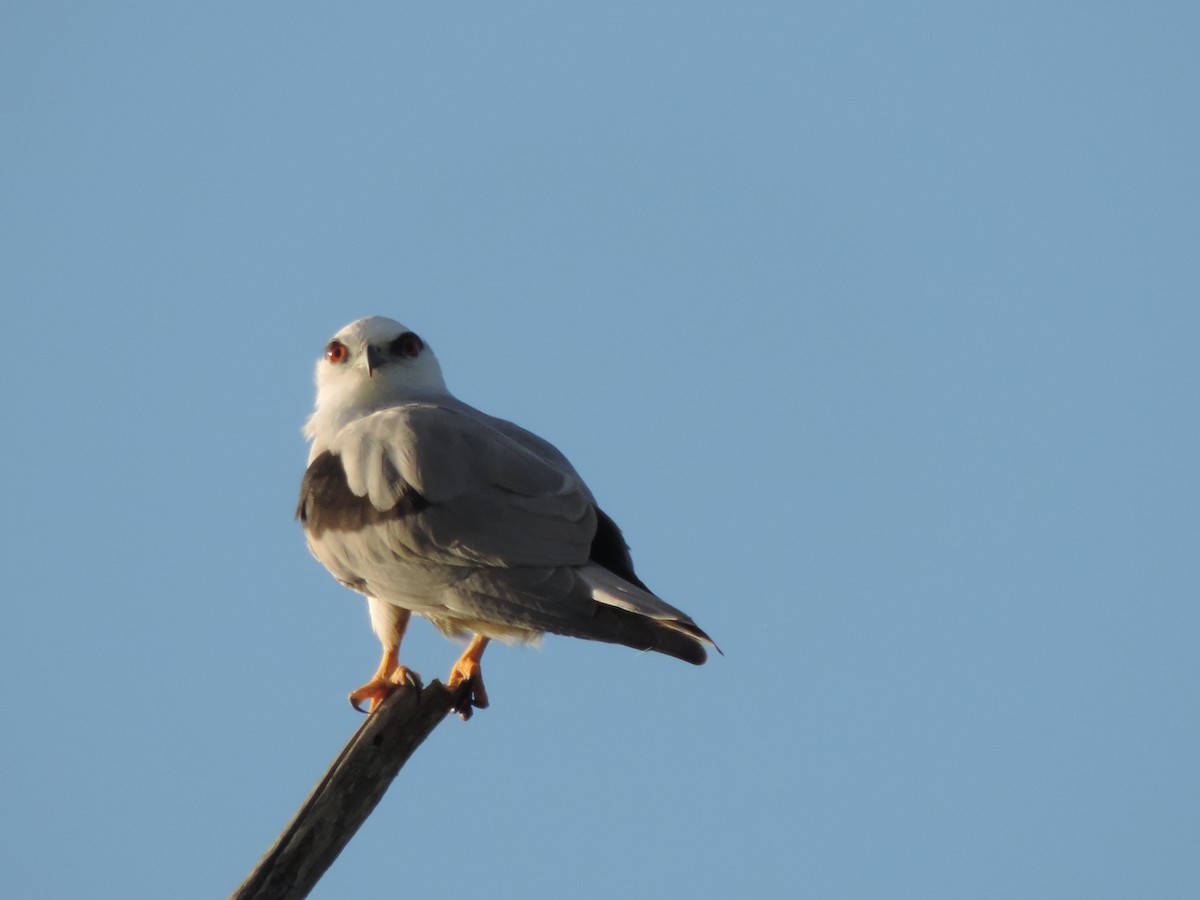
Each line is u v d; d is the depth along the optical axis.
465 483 12.15
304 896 9.70
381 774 10.10
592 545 12.34
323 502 12.98
